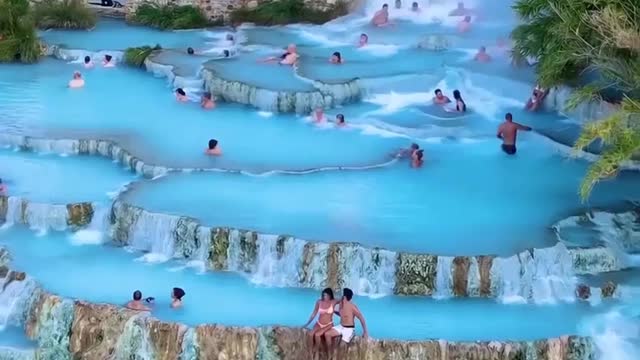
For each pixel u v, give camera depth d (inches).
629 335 760.3
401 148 1064.2
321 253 821.2
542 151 1049.5
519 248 830.5
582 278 820.0
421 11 1501.0
